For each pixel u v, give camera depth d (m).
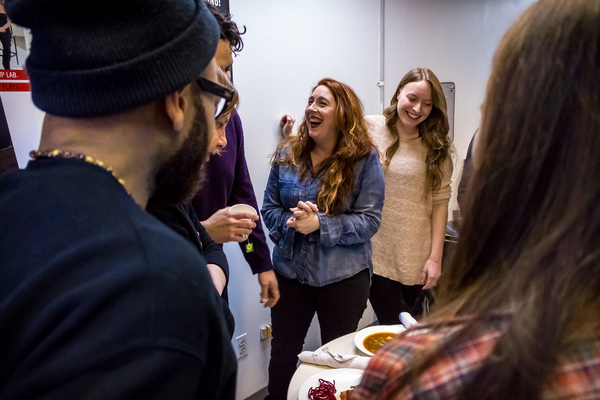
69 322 0.37
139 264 0.40
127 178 0.49
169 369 0.38
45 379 0.36
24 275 0.40
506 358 0.33
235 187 1.71
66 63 0.43
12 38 1.25
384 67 2.92
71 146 0.47
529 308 0.34
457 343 0.37
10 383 0.37
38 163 0.47
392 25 2.89
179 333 0.40
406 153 2.11
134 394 0.36
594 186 0.34
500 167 0.40
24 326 0.38
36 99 0.47
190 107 0.53
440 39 3.00
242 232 1.35
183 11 0.48
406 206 2.11
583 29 0.35
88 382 0.36
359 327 3.04
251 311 2.38
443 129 2.05
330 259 1.77
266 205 1.95
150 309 0.39
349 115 1.75
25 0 0.42
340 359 1.18
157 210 0.87
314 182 1.81
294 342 1.91
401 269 2.14
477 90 2.90
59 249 0.40
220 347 0.47
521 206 0.38
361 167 1.76
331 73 2.61
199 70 0.49
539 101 0.37
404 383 0.38
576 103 0.35
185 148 0.54
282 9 2.28
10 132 1.29
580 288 0.34
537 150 0.37
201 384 0.47
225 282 1.15
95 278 0.39
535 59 0.37
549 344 0.32
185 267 0.42
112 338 0.37
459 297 0.43
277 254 1.90
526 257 0.37
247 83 2.19
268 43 2.24
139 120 0.48
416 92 1.94
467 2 2.83
